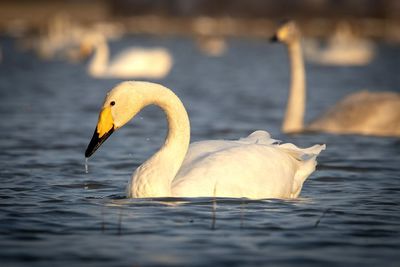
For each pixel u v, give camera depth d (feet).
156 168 36.99
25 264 27.32
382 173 46.50
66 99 91.25
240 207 35.65
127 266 27.17
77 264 27.35
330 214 35.14
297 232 31.81
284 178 39.11
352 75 134.00
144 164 37.35
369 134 63.10
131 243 29.89
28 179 43.27
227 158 38.32
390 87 112.06
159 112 79.10
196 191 36.91
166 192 36.60
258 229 32.09
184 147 37.81
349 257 28.50
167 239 30.45
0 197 38.22
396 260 28.22
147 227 32.17
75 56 162.09
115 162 49.49
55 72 136.36
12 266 27.09
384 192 40.88
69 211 35.01
